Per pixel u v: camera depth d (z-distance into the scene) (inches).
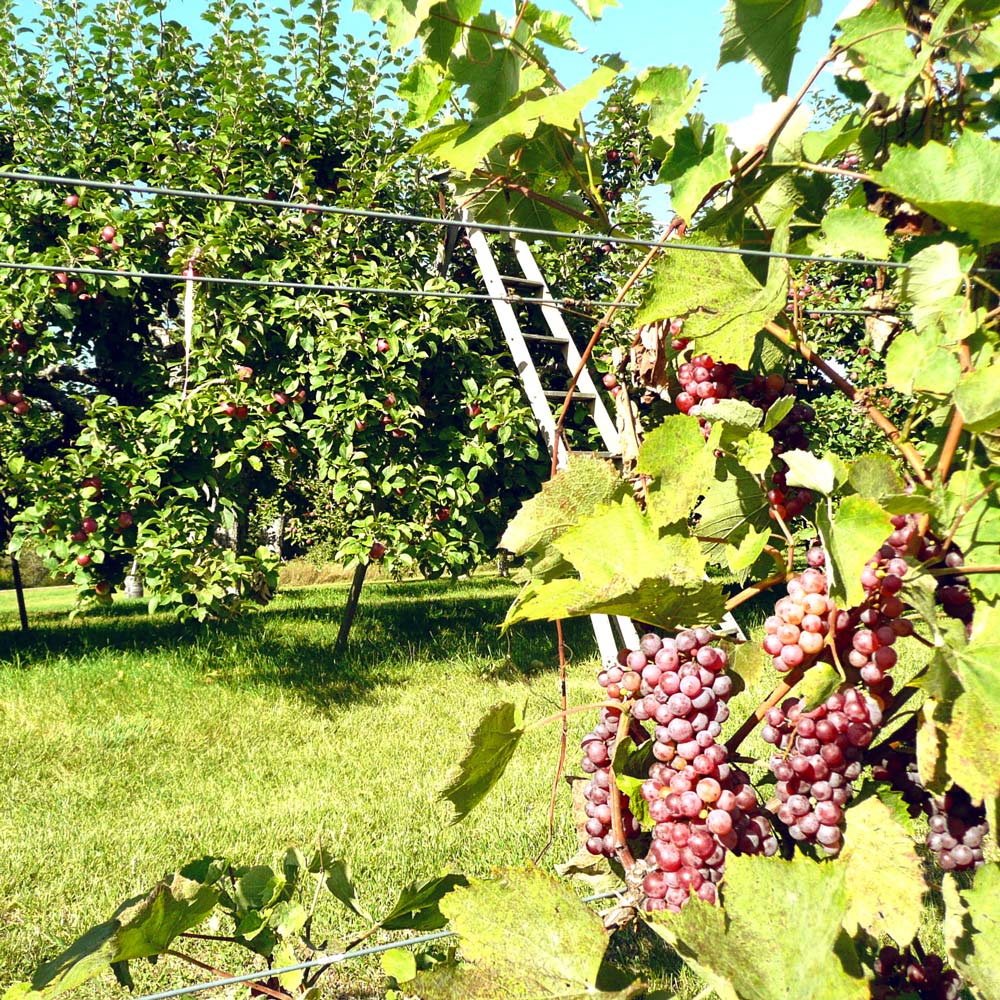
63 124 299.7
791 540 40.9
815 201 52.6
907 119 50.4
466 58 46.2
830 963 29.4
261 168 292.0
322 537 578.2
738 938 31.0
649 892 36.4
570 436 316.2
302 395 285.3
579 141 56.1
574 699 250.1
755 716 38.4
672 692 37.7
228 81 289.4
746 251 44.4
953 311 43.8
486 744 40.6
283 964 66.3
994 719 33.2
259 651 326.3
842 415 303.4
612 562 38.7
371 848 159.3
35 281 264.1
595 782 42.5
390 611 447.5
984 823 39.5
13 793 192.7
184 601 258.4
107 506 252.8
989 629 35.4
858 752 37.6
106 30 297.7
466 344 299.4
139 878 149.6
